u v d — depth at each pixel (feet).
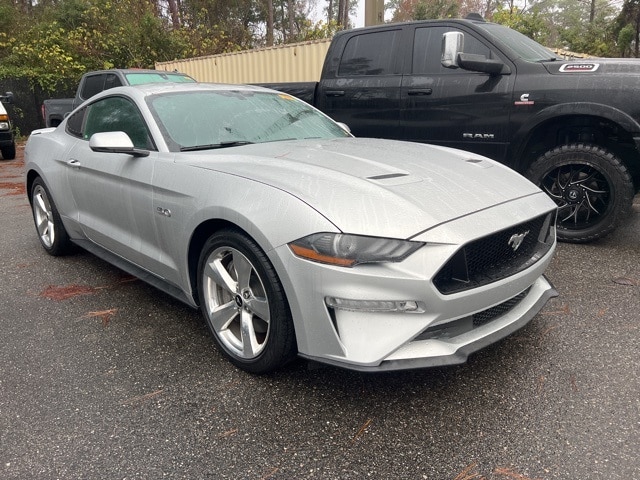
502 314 8.57
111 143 10.05
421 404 7.97
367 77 18.69
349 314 7.23
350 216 7.34
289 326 7.92
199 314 11.41
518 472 6.55
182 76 35.91
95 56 67.87
